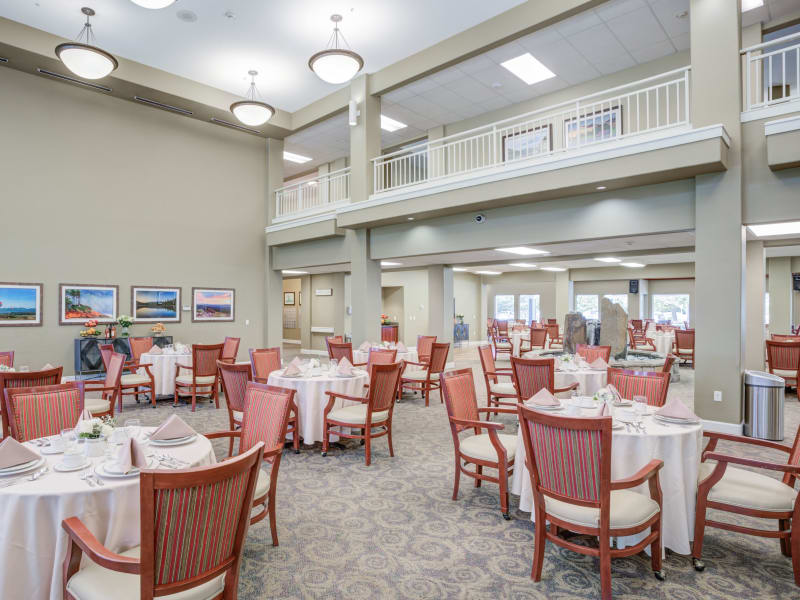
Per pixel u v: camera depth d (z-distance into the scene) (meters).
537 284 19.56
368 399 4.45
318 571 2.67
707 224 5.53
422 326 16.88
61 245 8.38
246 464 1.78
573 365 6.06
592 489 2.30
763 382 5.29
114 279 9.00
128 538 2.12
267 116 8.30
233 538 1.84
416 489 3.88
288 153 12.97
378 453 4.85
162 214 9.67
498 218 7.53
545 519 2.53
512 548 2.93
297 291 17.16
